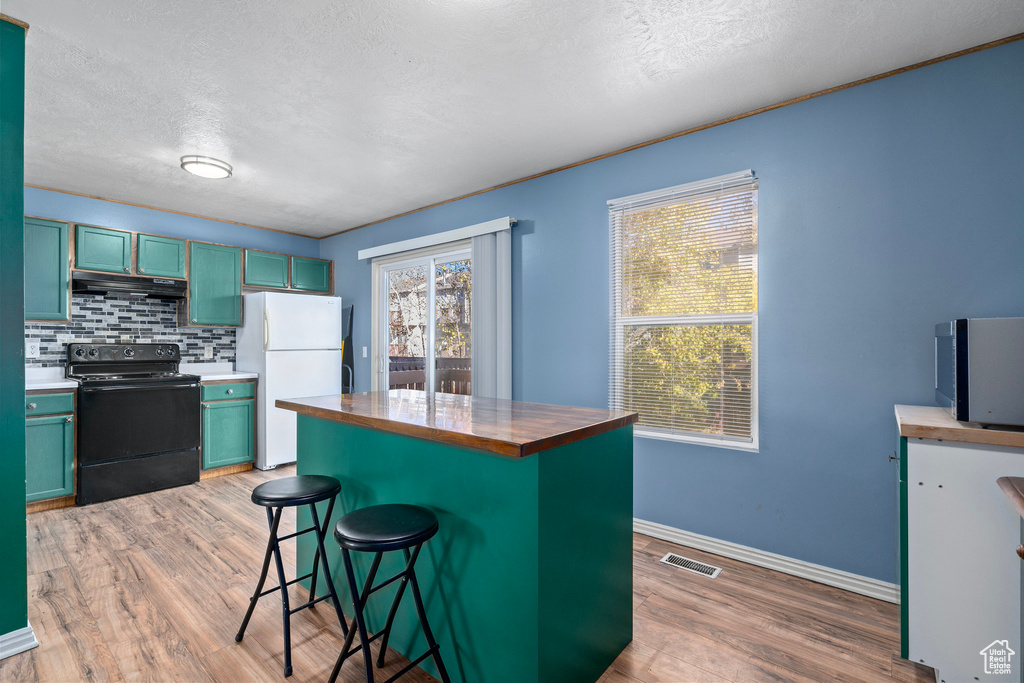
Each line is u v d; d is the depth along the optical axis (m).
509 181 3.59
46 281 3.53
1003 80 1.93
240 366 4.77
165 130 2.71
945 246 2.04
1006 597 1.48
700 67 2.13
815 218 2.34
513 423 1.63
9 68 1.76
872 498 2.21
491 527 1.51
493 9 1.75
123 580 2.34
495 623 1.49
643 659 1.77
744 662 1.75
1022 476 1.47
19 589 1.80
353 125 2.68
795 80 2.23
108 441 3.56
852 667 1.72
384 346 4.82
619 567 1.80
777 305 2.45
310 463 2.24
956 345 1.56
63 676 1.66
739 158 2.56
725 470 2.62
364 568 1.96
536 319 3.44
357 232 5.05
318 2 1.71
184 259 4.25
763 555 2.49
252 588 2.28
